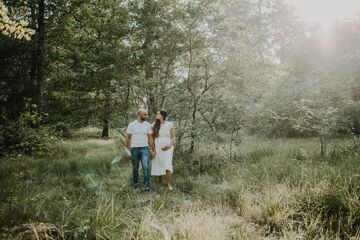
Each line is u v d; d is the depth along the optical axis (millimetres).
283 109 15367
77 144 15172
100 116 11312
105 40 11508
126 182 7992
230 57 11055
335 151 9602
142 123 7750
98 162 10195
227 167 9000
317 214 5531
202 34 10867
